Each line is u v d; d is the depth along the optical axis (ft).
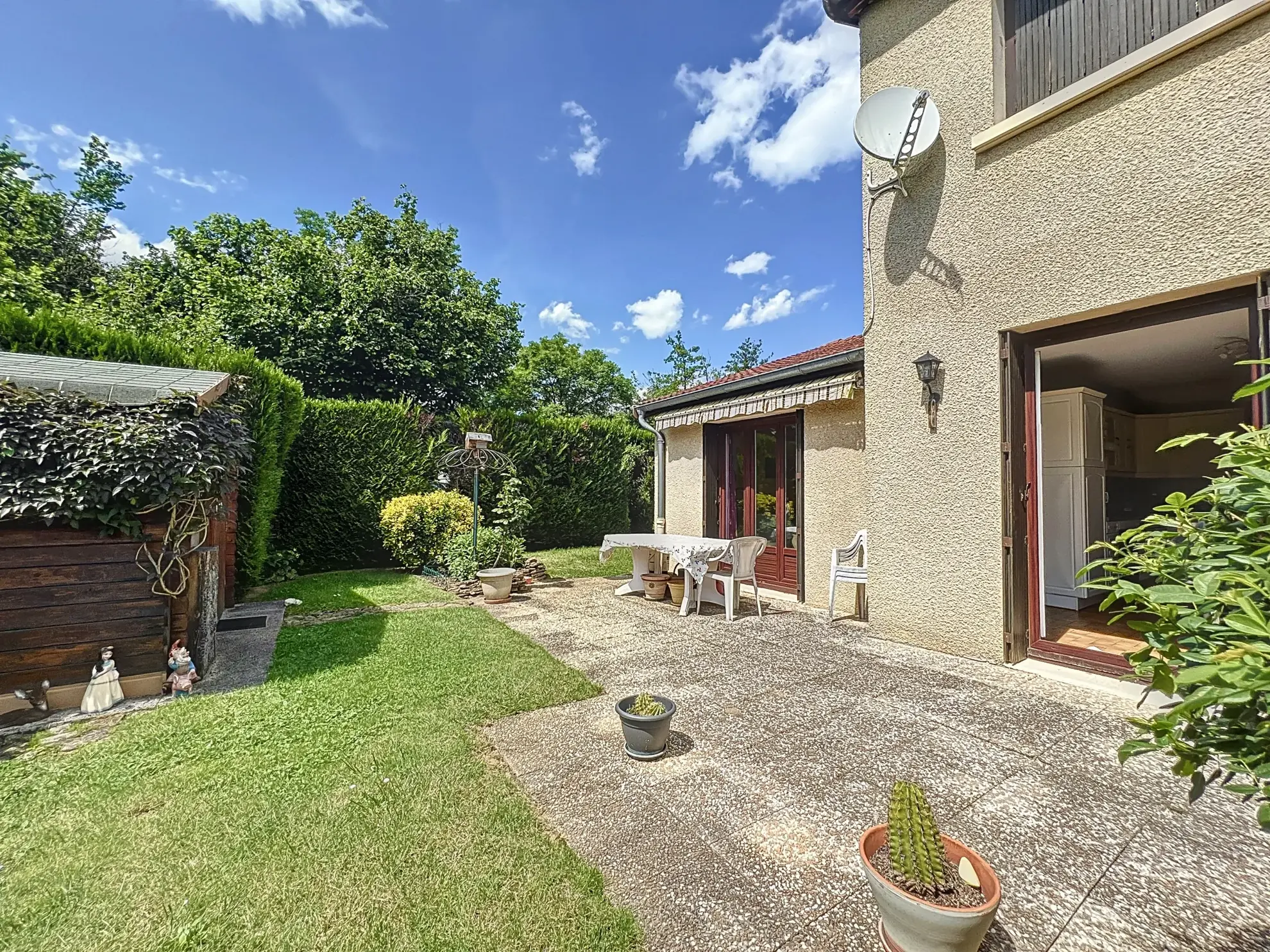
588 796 10.15
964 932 5.85
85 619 14.67
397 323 53.98
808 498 26.43
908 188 19.29
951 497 18.19
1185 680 3.90
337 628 22.17
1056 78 16.24
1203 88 12.94
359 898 7.57
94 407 14.94
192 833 8.98
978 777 10.62
